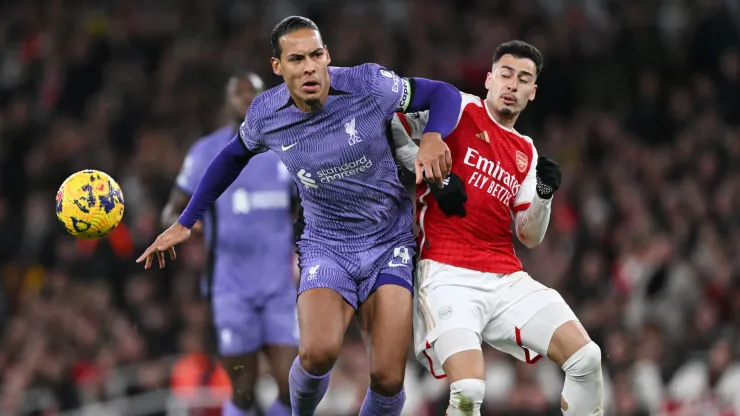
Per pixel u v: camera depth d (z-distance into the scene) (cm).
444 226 2245
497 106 2239
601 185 5034
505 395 3819
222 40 6300
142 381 4134
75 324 4259
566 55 5912
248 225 3052
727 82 5834
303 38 2116
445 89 2211
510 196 2258
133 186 4975
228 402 3105
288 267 3073
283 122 2180
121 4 6338
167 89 5778
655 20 6088
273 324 3045
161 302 4516
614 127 5569
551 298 2202
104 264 4559
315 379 2188
